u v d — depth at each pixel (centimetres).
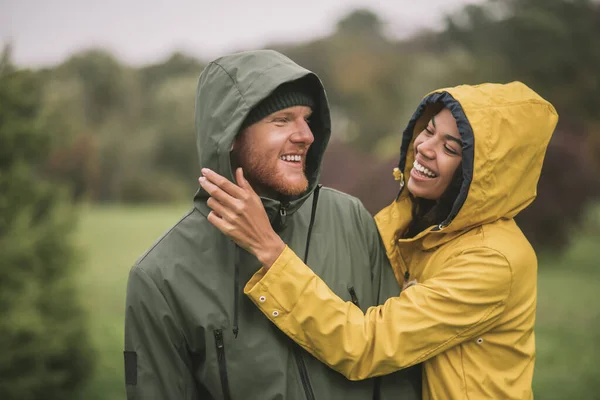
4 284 408
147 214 2267
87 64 3841
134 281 157
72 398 468
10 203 421
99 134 3306
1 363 400
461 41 1769
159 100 3753
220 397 155
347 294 167
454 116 163
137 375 154
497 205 165
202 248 161
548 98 1574
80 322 466
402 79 3123
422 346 156
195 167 3475
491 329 167
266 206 155
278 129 155
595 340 670
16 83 425
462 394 163
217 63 158
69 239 453
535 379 552
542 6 1602
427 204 188
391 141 1605
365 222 182
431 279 163
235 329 155
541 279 1040
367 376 156
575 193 1141
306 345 152
